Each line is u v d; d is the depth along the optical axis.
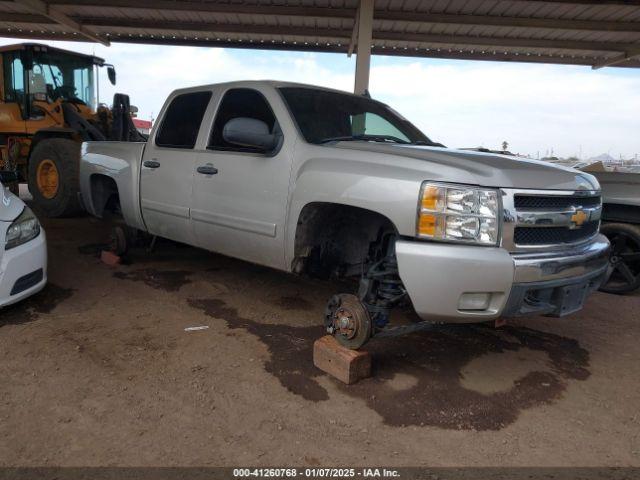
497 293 2.94
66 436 2.63
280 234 3.79
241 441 2.65
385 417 2.93
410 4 10.73
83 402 2.95
